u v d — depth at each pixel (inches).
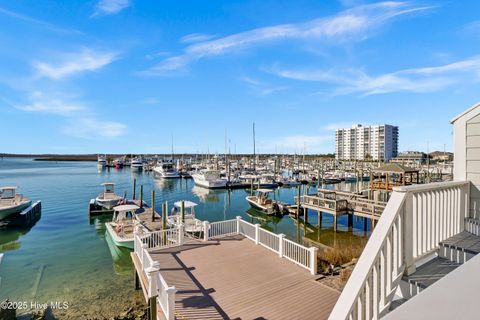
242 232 527.2
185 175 2252.7
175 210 1067.9
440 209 160.9
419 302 38.7
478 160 185.5
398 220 126.3
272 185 1711.4
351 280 106.3
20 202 914.7
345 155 4990.2
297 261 386.0
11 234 777.6
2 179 2075.5
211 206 1227.9
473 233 175.8
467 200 187.3
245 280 335.9
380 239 113.7
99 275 512.1
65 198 1310.3
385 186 1060.5
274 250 429.7
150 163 3506.4
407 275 130.8
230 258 406.0
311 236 794.8
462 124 194.7
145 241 540.7
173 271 362.0
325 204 861.8
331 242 733.3
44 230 817.5
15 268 544.7
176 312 271.7
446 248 151.6
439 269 138.7
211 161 3373.5
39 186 1711.4
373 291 110.6
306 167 2844.5
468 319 33.4
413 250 139.4
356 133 4793.3
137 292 440.5
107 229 741.9
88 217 963.3
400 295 130.1
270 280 335.6
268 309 275.1
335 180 1978.3
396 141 4569.4
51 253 631.8
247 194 1546.5
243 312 270.7
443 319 34.0
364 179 2162.9
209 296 300.2
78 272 526.6
